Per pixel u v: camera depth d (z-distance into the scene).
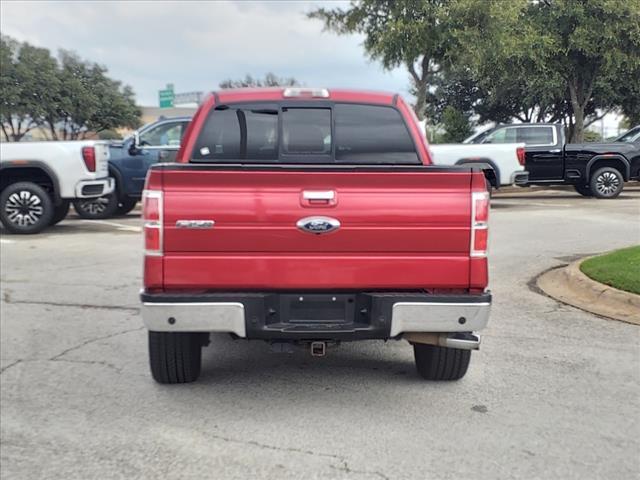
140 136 14.21
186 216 3.94
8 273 8.59
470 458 3.67
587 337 5.88
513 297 7.29
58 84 35.16
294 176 3.97
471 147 14.92
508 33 19.02
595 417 4.22
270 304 4.07
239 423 4.14
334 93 5.28
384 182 4.00
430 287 4.09
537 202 16.80
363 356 5.48
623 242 10.34
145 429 4.05
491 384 4.79
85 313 6.71
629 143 17.16
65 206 13.14
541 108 30.17
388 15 18.69
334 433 3.99
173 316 3.96
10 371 5.07
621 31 20.75
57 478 3.47
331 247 4.02
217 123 5.21
